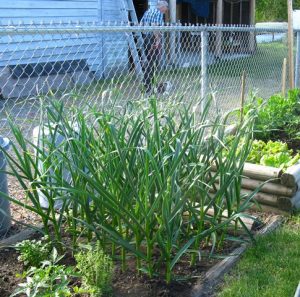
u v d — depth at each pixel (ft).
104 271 9.80
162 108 12.58
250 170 14.38
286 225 13.75
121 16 48.98
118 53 36.70
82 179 10.71
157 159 10.32
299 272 11.17
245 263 11.56
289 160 15.58
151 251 10.47
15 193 15.65
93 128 11.28
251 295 10.19
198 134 11.33
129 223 10.11
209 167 11.27
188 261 11.53
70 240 12.16
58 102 11.68
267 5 105.09
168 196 9.71
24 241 11.16
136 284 10.44
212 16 74.02
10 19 37.99
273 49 51.16
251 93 23.67
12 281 10.49
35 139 14.11
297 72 29.55
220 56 42.70
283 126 21.20
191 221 11.56
